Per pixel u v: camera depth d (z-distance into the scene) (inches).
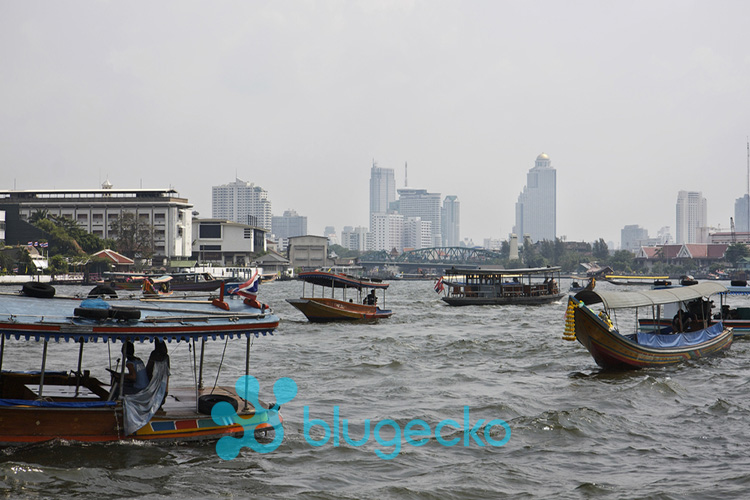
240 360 1207.6
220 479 573.6
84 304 602.2
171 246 6013.8
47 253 5167.3
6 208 5275.6
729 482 573.9
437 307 2768.2
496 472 604.1
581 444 684.7
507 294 2837.1
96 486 545.0
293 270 7490.2
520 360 1220.5
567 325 1024.2
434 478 590.9
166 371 623.8
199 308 691.4
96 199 6058.1
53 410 585.3
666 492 551.8
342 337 1593.3
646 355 1080.2
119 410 601.3
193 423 628.4
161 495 538.9
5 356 1182.9
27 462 572.1
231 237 6692.9
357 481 582.6
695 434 718.5
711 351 1230.9
